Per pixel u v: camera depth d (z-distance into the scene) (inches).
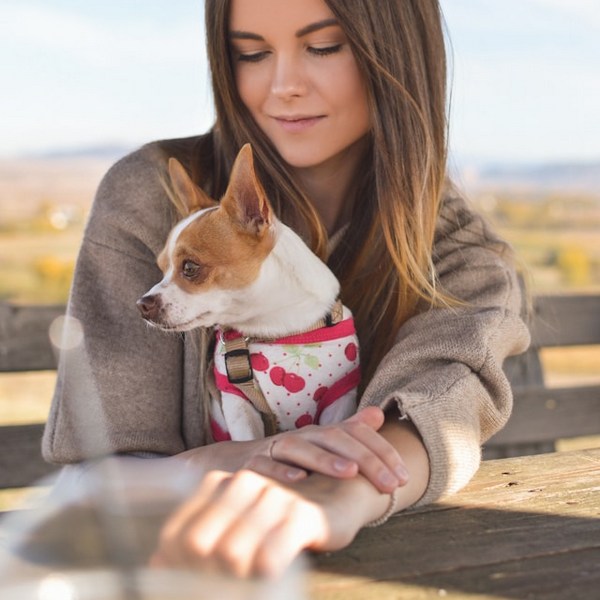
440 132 69.9
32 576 27.5
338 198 73.2
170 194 69.2
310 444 45.7
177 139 77.2
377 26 64.6
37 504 32.5
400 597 36.3
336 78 64.8
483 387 57.2
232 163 71.7
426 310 65.1
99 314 65.3
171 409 65.6
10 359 89.2
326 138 66.4
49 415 61.7
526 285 86.4
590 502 48.2
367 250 68.7
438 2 70.6
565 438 102.3
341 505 41.1
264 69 65.5
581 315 103.1
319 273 64.1
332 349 62.7
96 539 28.2
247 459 50.1
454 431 51.0
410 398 51.3
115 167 71.6
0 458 88.6
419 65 67.4
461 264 67.9
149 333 65.4
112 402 62.6
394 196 65.8
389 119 65.8
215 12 66.1
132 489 31.8
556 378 209.0
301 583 34.7
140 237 68.4
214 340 66.9
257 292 62.9
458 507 47.8
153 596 27.5
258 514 36.4
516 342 64.5
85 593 26.9
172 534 29.9
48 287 232.8
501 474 53.7
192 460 51.7
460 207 73.3
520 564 39.7
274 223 64.1
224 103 69.0
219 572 29.7
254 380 62.0
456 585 37.5
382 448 46.1
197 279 62.9
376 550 41.3
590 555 40.8
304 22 62.9
